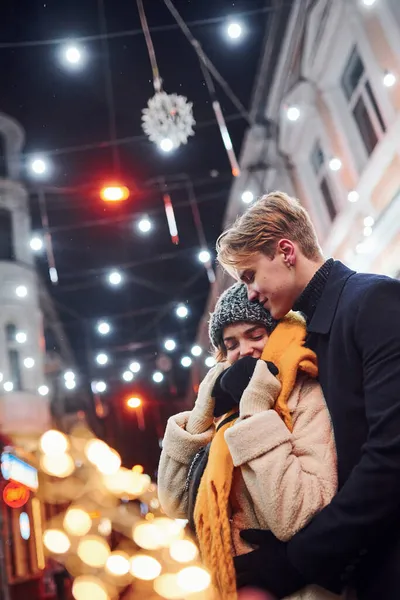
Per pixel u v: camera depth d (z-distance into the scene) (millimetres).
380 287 1953
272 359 2225
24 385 18688
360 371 1939
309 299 2176
